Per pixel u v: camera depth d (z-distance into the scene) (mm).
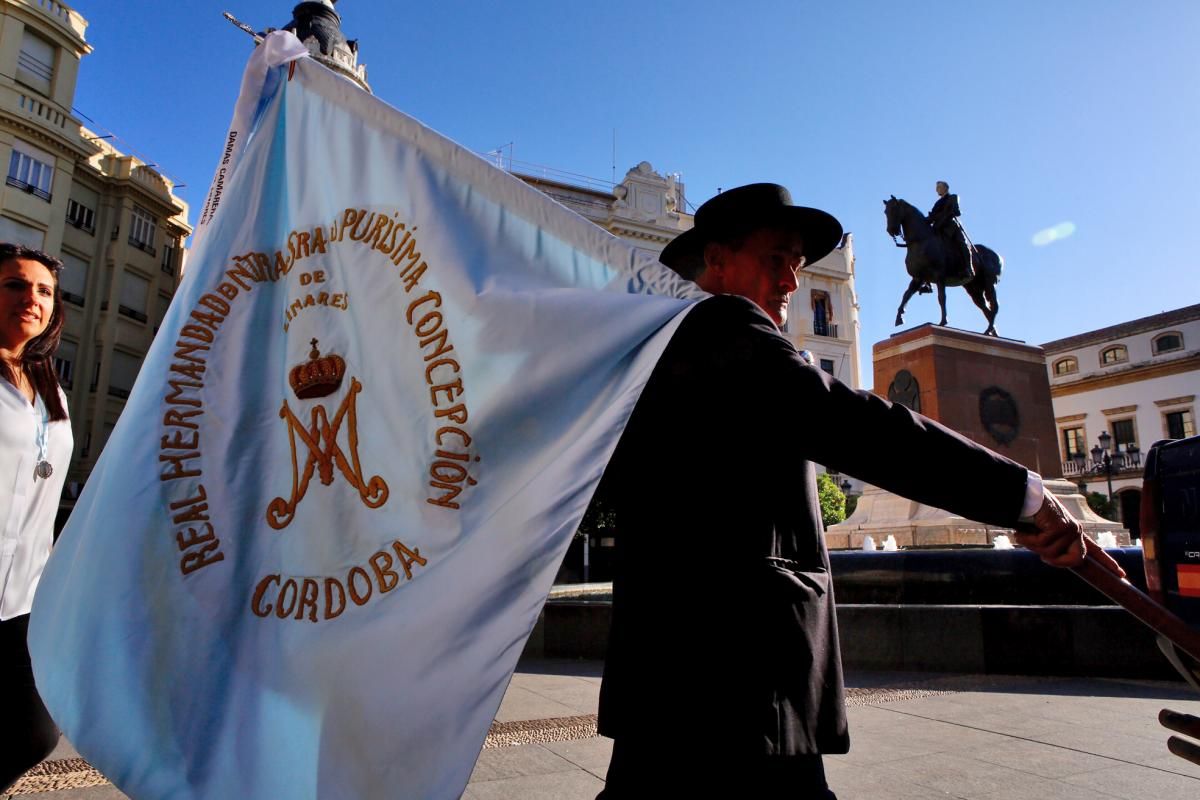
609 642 1348
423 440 1406
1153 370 46375
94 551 1485
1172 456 1746
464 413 1388
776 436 1187
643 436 1328
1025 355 12023
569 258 1471
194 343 1658
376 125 1714
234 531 1496
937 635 6078
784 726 1144
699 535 1230
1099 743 3881
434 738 1154
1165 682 5531
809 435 1134
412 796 1132
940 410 10945
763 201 1521
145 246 30688
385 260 1572
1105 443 31484
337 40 24078
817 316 40906
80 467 27703
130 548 1479
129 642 1420
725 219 1536
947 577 6879
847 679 5785
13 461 1992
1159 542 1748
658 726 1182
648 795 1164
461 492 1341
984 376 11469
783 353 1190
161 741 1347
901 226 12992
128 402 1619
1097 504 38031
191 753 1336
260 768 1289
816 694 1201
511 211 1540
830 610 1295
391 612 1286
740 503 1233
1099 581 1171
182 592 1452
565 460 1239
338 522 1425
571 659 7148
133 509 1508
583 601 7777
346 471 1459
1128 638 5684
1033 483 1097
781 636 1188
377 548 1369
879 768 3459
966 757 3637
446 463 1371
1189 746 1504
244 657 1395
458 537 1310
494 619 1187
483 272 1480
